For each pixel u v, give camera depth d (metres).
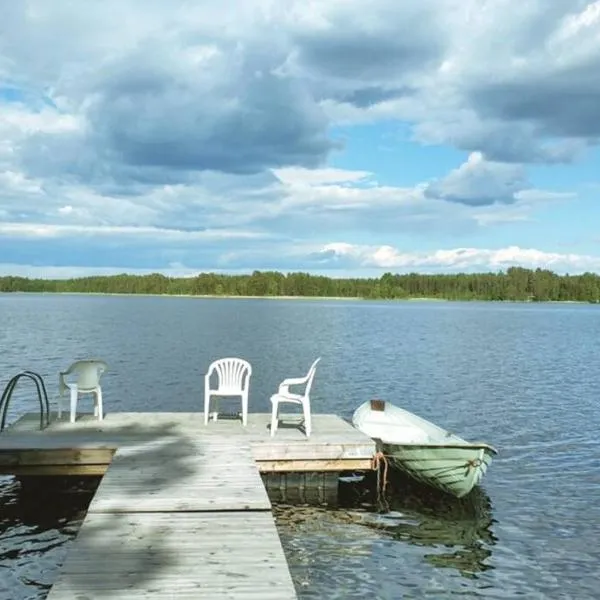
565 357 33.47
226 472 8.54
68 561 5.77
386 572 7.56
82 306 104.44
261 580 5.45
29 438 10.09
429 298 181.00
